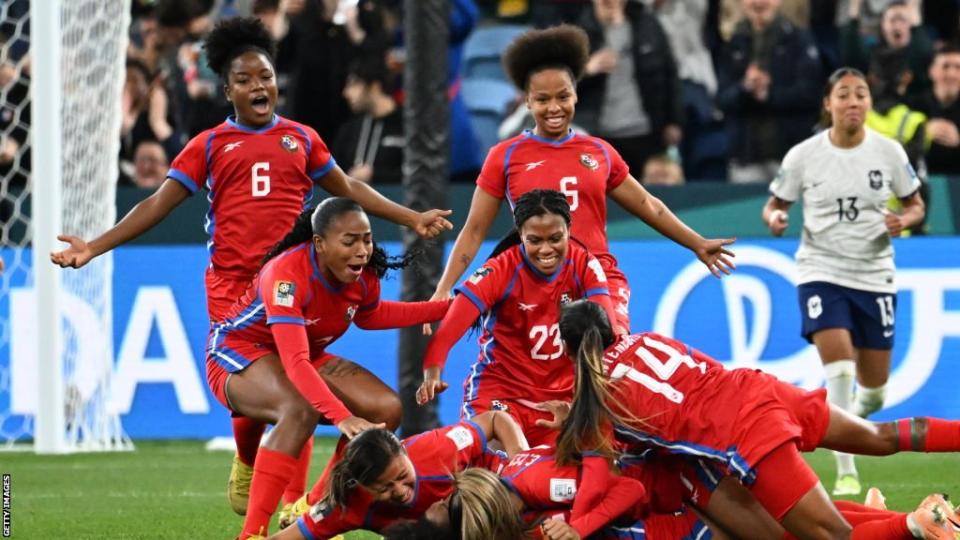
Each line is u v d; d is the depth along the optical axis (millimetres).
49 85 35688
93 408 37531
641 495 17859
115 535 23672
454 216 38625
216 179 22812
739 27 42781
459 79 43438
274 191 22812
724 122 42969
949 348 36656
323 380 20344
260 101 22938
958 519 17734
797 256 28984
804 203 28766
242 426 22766
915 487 28406
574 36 22859
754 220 39000
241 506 23406
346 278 20250
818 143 28703
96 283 37250
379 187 39531
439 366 20906
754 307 37375
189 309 38719
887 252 28578
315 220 20219
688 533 18578
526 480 18156
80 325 37406
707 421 17812
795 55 42438
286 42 42906
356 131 42125
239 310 21500
